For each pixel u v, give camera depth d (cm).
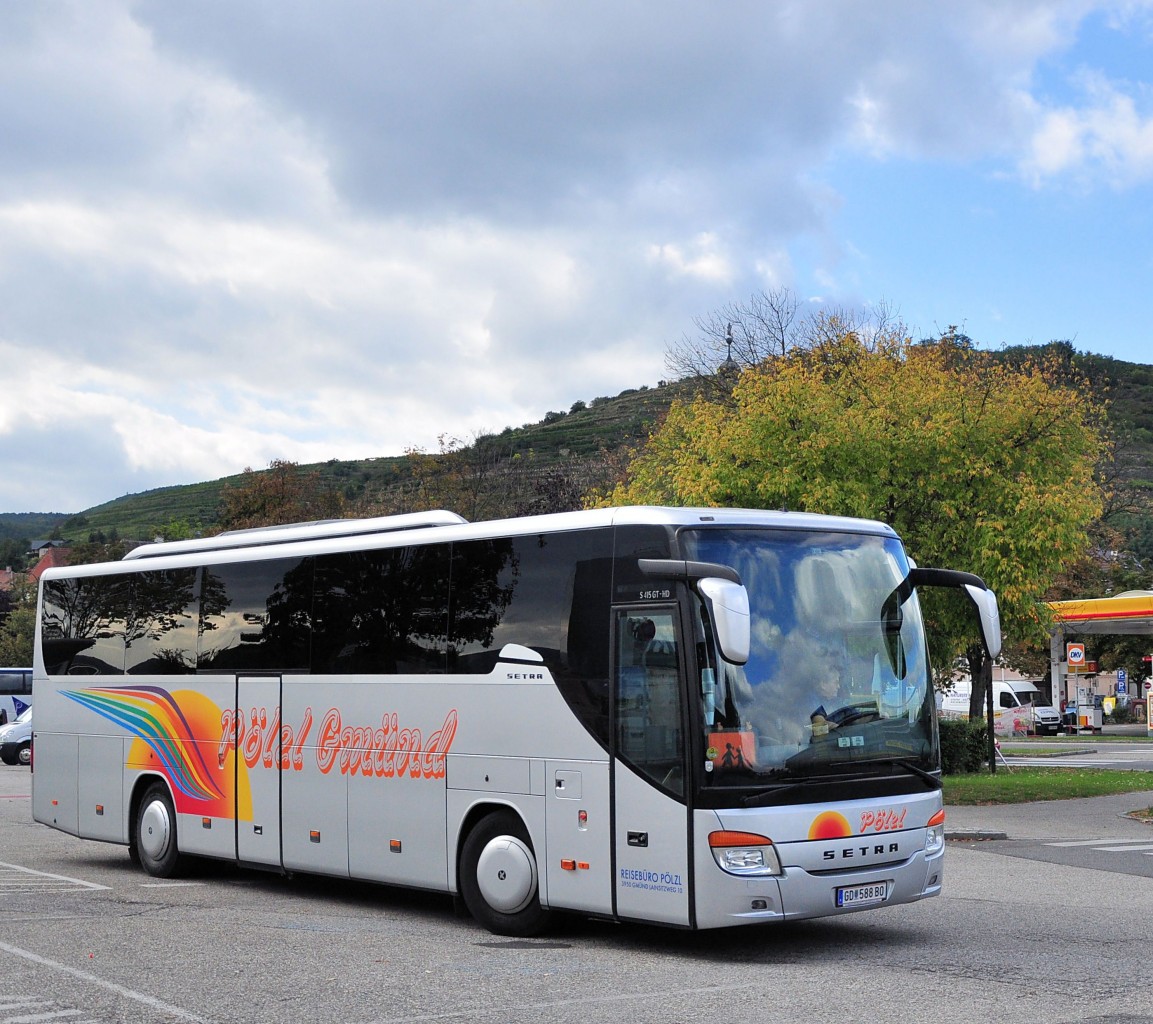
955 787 2662
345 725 1282
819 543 1067
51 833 2130
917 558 2708
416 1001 840
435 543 1214
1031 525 2595
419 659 1208
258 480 6656
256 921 1199
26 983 902
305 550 1362
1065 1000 829
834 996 847
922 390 2784
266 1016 799
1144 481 6412
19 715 5147
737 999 840
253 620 1417
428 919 1214
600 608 1051
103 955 1012
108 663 1631
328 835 1294
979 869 1595
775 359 3244
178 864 1523
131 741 1584
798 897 962
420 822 1193
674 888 967
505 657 1123
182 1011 813
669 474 3125
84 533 16175
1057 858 1719
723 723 970
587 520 1079
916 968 946
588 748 1041
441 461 5369
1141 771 3234
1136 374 12875
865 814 1005
